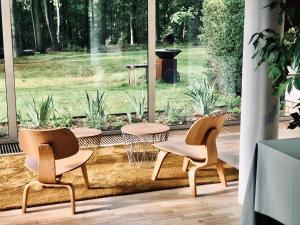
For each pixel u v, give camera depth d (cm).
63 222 329
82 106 580
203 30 607
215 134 376
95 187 397
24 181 414
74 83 571
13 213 346
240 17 617
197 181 412
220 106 631
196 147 407
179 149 399
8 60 515
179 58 602
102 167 452
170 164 462
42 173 334
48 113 558
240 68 628
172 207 356
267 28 325
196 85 616
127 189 393
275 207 254
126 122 594
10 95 525
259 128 342
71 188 342
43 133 321
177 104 612
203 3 602
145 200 371
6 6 502
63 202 366
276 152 250
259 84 335
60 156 334
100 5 568
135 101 593
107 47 578
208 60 616
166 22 585
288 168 239
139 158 482
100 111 582
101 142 544
